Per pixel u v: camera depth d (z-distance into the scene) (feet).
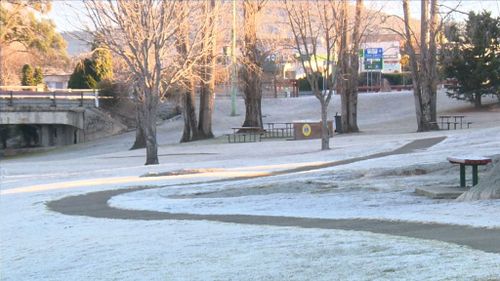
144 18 71.77
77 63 176.86
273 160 75.05
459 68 152.46
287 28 124.26
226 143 118.93
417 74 117.50
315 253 22.47
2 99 153.99
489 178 34.60
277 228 29.60
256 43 132.16
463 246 21.57
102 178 63.31
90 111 163.84
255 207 39.06
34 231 34.76
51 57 223.71
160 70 76.33
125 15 71.20
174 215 37.63
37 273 23.68
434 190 38.50
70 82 188.96
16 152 150.71
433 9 115.14
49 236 32.58
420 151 70.69
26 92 167.94
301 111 181.47
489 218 27.55
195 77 104.63
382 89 233.14
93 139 163.12
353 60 121.80
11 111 150.82
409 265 19.07
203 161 82.48
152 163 79.77
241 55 135.44
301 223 31.32
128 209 41.22
